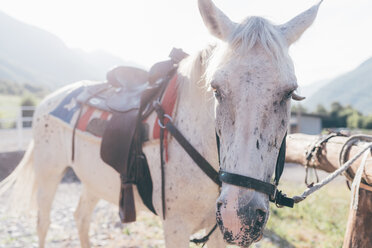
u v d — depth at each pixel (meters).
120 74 2.21
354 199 1.51
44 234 2.60
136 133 1.71
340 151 1.71
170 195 1.59
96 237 3.29
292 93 1.15
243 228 1.05
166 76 1.79
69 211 4.27
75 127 2.22
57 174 2.57
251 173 1.06
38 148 2.60
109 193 2.01
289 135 2.48
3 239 3.22
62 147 2.42
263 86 1.08
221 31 1.26
